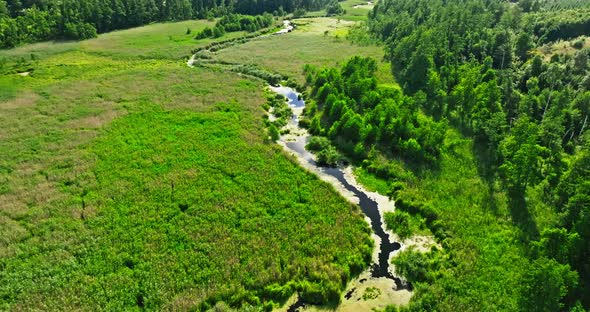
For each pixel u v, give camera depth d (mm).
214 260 39094
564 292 32500
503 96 70750
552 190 48906
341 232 43438
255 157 57031
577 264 37375
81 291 35438
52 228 42875
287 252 40438
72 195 48312
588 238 37188
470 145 60281
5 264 38219
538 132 54906
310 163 57906
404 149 57688
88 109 71375
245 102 76312
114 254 39344
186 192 49000
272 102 78062
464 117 68625
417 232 44656
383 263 40844
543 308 32969
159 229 42875
